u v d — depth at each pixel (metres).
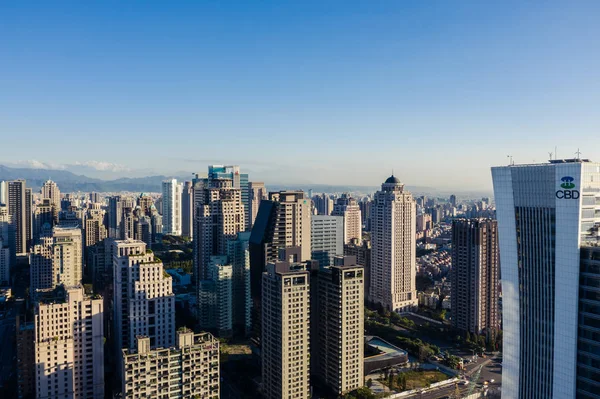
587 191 191.62
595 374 187.38
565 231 195.38
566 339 196.75
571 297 194.00
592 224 194.75
